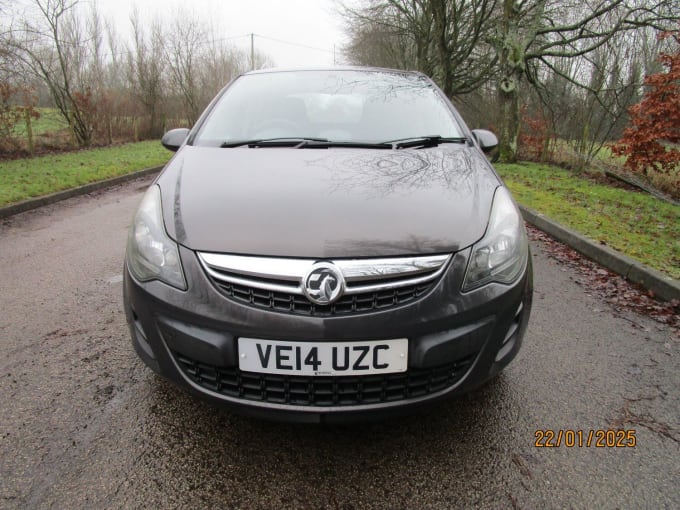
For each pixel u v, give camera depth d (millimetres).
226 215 1809
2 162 9984
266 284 1611
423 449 1895
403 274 1638
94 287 3512
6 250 4449
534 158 12852
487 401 2223
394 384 1662
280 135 2686
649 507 1651
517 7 11914
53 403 2133
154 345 1780
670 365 2604
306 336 1583
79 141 14578
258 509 1602
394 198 1932
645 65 10891
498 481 1741
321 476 1745
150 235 1833
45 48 13641
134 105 18172
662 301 3543
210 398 1706
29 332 2801
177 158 2445
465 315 1676
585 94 11688
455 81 18734
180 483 1701
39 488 1666
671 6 10258
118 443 1891
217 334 1641
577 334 2953
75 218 5863
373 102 2965
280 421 1671
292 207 1841
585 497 1685
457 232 1766
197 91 21156
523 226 2057
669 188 8430
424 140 2631
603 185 8750
